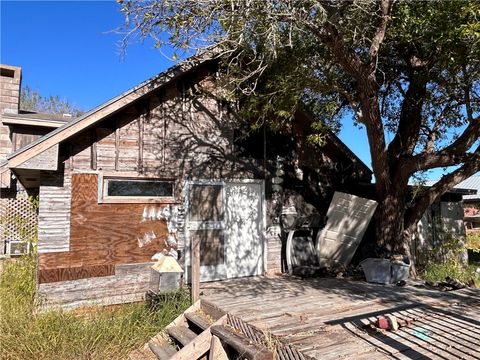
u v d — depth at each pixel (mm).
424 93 8672
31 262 7121
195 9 6453
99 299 6461
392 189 8391
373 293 6188
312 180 9461
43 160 5762
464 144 7695
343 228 9211
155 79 6770
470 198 23141
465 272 9805
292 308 5184
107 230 6656
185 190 7504
